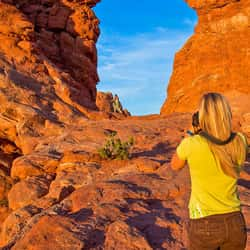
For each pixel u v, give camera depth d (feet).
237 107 74.59
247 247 17.51
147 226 20.90
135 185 28.27
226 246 9.67
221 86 86.69
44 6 104.22
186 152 9.70
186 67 95.30
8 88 74.43
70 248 17.87
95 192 26.30
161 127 63.16
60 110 75.61
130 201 24.89
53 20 103.86
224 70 87.35
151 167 36.76
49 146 56.65
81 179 38.73
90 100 99.19
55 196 35.37
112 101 187.73
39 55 89.86
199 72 91.66
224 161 9.48
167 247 18.60
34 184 42.01
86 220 20.97
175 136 56.18
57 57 102.47
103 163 42.93
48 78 84.64
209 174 9.58
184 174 31.22
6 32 87.15
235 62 86.12
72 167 43.16
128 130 61.05
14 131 70.23
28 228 24.03
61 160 46.47
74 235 18.84
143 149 48.85
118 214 22.26
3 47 85.56
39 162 47.42
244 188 26.91
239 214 9.70
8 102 71.00
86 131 61.16
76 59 105.29
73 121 72.90
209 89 87.76
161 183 28.84
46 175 45.39
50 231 19.07
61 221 20.13
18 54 85.15
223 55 88.53
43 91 79.51
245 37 86.99
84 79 106.22
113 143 44.16
